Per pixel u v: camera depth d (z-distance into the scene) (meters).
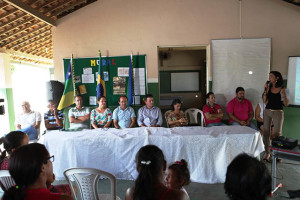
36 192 1.06
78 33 4.56
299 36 4.37
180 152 2.82
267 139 3.72
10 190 1.05
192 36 4.46
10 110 5.03
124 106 4.00
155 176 1.26
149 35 4.48
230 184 0.89
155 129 3.21
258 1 4.35
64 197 1.09
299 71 4.21
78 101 3.98
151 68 4.53
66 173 1.82
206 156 2.82
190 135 2.85
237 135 2.81
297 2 4.25
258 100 4.50
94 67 4.58
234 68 4.48
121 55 4.55
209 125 3.95
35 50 6.00
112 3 4.48
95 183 1.82
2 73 4.86
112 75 4.58
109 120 3.90
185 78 8.89
